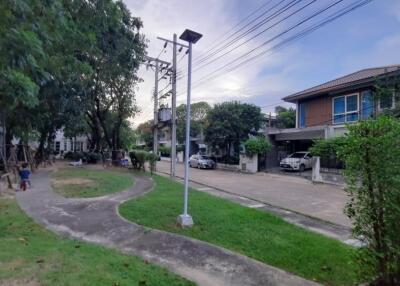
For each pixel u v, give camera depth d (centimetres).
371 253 374
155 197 1020
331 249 563
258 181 1881
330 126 2177
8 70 442
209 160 3011
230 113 2922
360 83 2020
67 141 4822
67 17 804
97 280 366
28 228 622
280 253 533
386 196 356
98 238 595
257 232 647
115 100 2597
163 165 3338
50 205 863
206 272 453
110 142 3020
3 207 818
